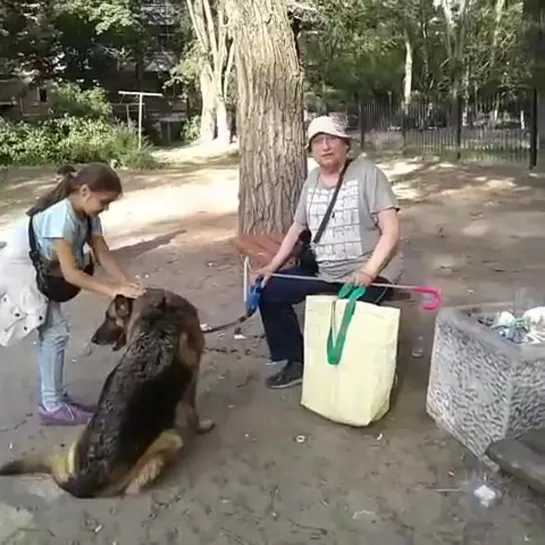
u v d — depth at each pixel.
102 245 3.85
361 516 2.98
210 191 13.27
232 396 4.15
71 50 26.61
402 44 27.23
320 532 2.88
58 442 3.66
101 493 3.12
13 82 23.31
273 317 4.18
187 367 3.29
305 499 3.12
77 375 4.52
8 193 13.62
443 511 2.99
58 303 3.76
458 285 6.48
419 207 11.21
